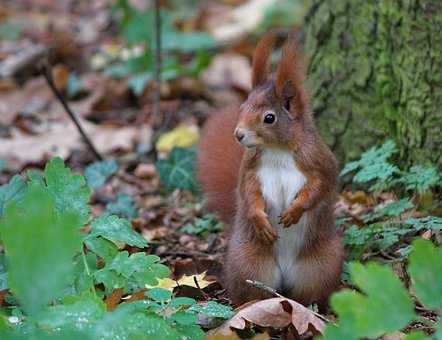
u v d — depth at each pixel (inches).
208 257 396.5
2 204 329.7
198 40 734.5
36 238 224.7
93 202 492.4
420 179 379.6
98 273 297.1
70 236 226.1
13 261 224.4
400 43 419.5
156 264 297.9
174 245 417.4
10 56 770.2
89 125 629.0
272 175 329.4
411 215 390.9
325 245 332.8
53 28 836.0
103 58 761.0
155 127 557.6
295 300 338.6
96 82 712.4
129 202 463.5
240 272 331.9
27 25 853.2
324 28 455.5
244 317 290.4
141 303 274.7
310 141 327.3
